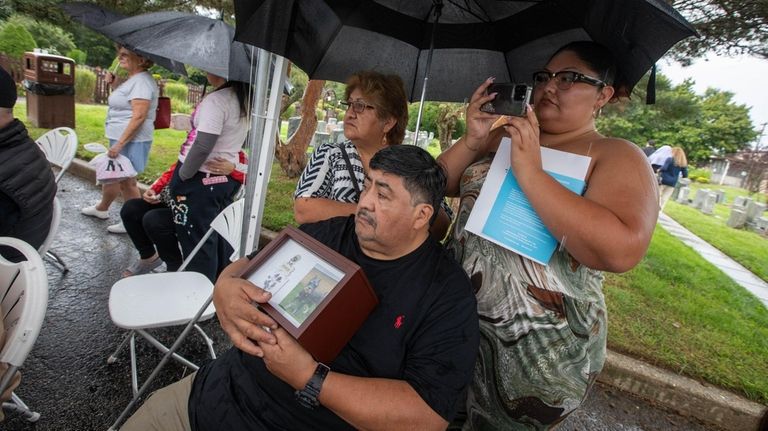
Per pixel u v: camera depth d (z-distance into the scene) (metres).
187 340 2.81
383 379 1.07
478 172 1.37
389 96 1.74
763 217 10.84
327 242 1.32
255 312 1.01
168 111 4.34
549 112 1.25
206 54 2.82
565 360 1.22
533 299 1.21
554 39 1.66
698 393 2.76
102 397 2.22
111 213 4.64
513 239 1.19
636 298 4.25
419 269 1.18
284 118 12.90
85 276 3.34
